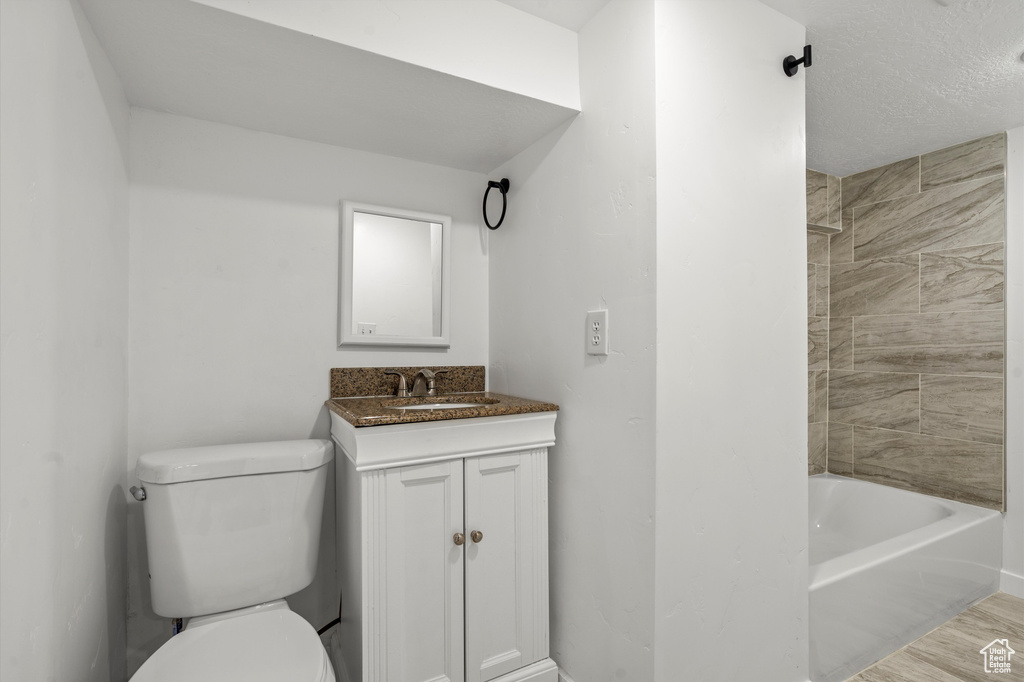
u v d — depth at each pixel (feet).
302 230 5.86
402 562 4.61
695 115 4.37
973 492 7.75
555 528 5.50
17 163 2.64
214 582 4.47
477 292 6.98
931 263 8.27
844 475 9.45
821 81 6.11
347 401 5.76
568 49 5.08
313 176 5.93
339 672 5.30
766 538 4.85
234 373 5.50
